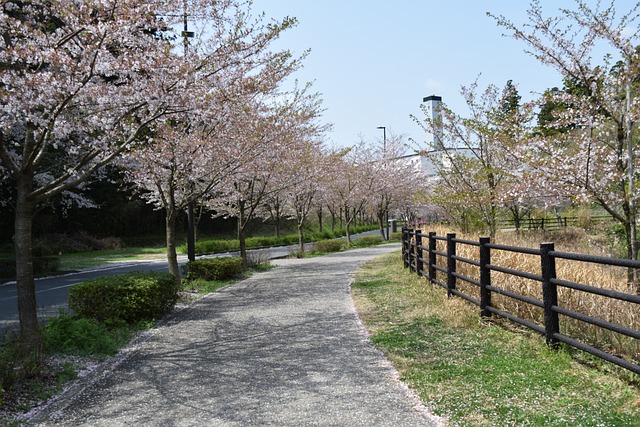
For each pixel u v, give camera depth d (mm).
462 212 14789
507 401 3738
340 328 6797
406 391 4156
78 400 4320
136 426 3695
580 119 8539
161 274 8734
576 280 5945
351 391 4234
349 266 16328
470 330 6098
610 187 8430
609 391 3781
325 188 26469
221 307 9055
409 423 3484
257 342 6246
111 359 5672
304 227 56438
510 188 9852
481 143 13047
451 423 3434
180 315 8359
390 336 6074
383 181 33375
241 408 3967
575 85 9117
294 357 5449
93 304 7246
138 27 6801
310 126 17656
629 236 8117
